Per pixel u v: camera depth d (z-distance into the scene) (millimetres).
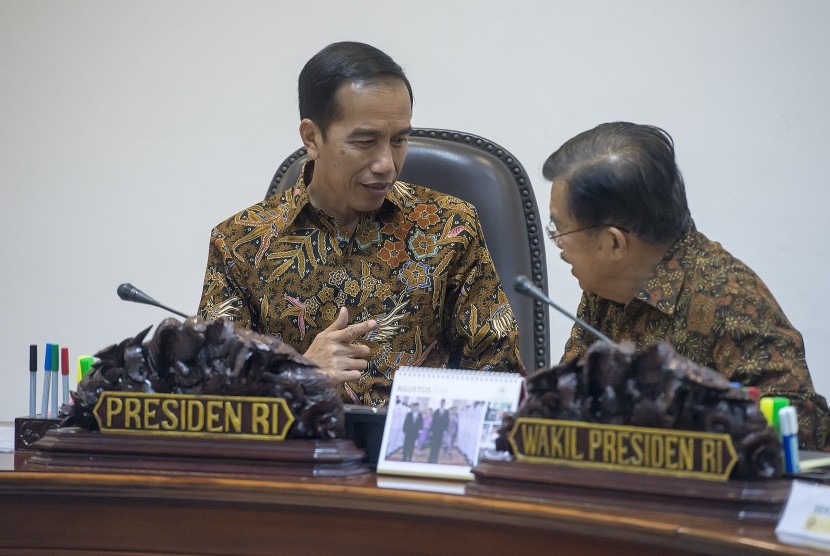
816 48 10258
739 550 3969
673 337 6312
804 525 4043
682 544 4141
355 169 7738
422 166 8906
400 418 5520
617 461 4625
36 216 12453
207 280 8305
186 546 5227
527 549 4641
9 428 7508
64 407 5863
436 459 5355
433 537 4855
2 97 12516
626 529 4277
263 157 11875
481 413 5418
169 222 12133
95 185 12320
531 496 4723
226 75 11953
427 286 8117
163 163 12141
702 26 10555
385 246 8234
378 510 4898
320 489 4973
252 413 5344
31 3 12438
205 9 11992
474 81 11234
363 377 8023
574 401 4766
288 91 11797
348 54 7746
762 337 5996
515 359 8031
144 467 5410
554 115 11016
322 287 8156
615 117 10828
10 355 12508
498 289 8203
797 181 10352
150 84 12156
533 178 11117
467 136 9016
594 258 6328
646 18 10695
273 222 8305
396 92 7703
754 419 4445
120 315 12266
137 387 5520
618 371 4660
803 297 10352
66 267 12398
